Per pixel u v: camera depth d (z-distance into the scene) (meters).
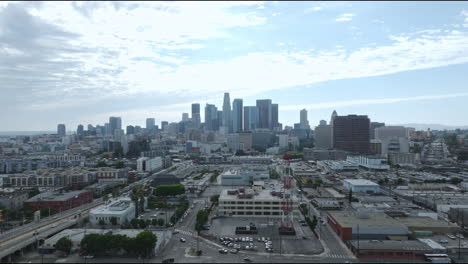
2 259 167.62
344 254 180.62
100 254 178.12
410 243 185.62
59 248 176.62
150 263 166.88
